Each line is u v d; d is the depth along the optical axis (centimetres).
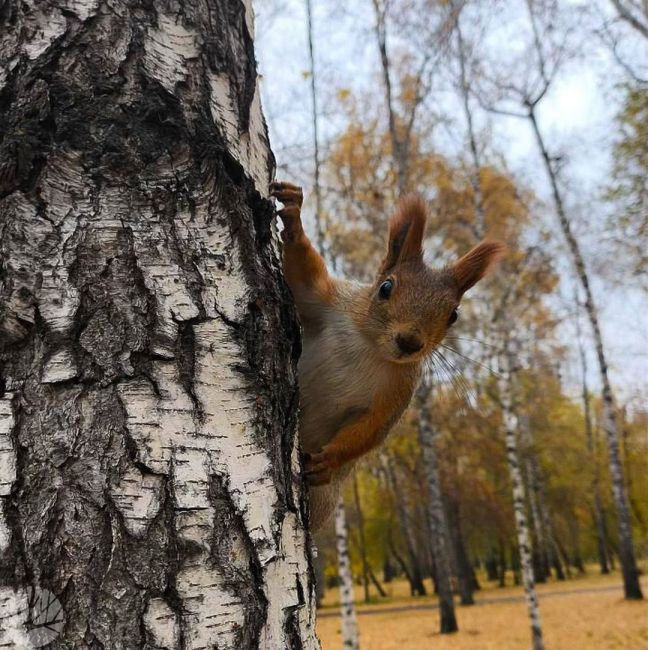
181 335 14
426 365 33
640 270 134
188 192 15
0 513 12
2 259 13
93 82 15
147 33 16
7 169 14
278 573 14
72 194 14
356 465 29
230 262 15
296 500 16
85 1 16
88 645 12
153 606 12
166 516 13
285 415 16
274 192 24
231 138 17
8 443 12
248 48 19
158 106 16
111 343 13
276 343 16
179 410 14
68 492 12
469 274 29
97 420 13
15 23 15
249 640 13
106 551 12
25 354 13
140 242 14
